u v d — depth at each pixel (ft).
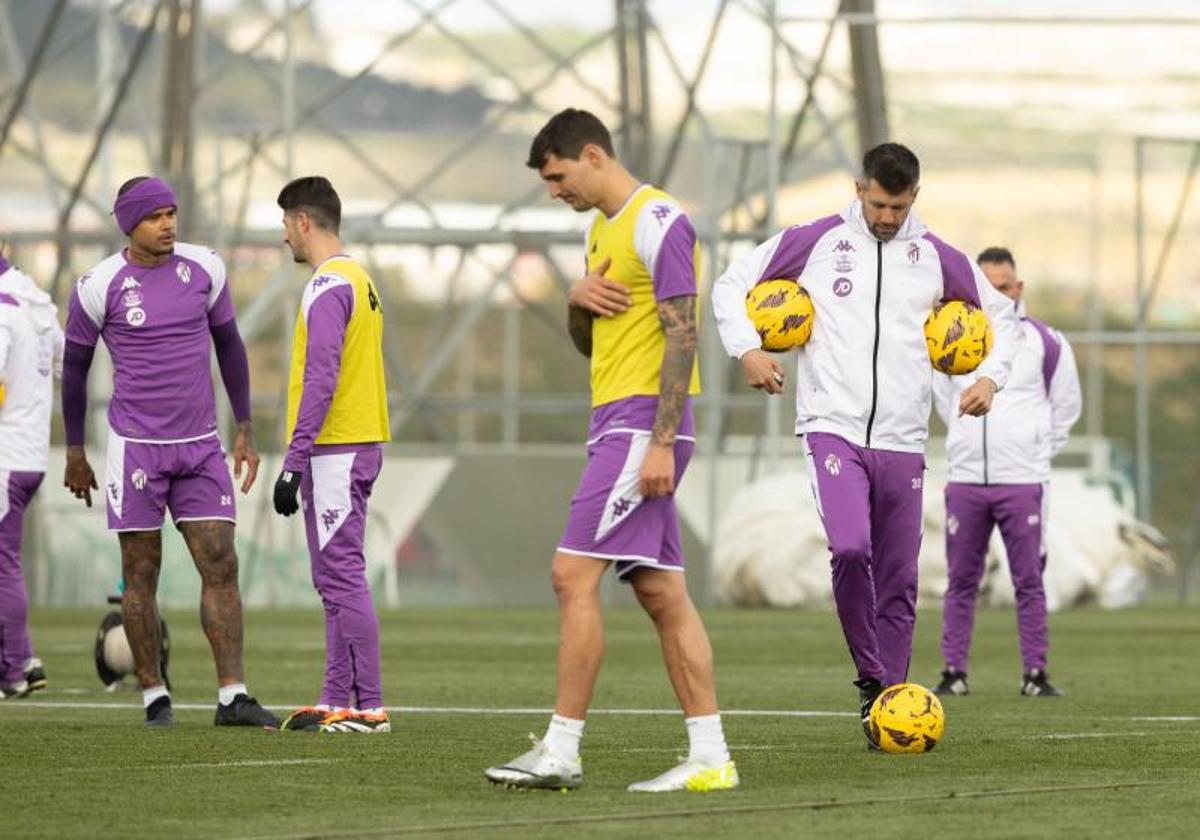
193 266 92.79
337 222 90.63
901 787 69.21
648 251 66.54
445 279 326.03
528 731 89.20
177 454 91.76
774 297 83.92
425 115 323.16
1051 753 80.48
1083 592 262.06
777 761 77.41
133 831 58.95
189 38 282.15
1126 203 344.69
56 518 267.80
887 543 84.58
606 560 67.67
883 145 83.30
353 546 89.15
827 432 83.51
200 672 131.54
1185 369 451.94
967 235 328.49
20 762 76.28
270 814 62.44
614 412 67.31
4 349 109.09
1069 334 283.59
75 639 176.76
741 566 256.93
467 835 58.18
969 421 116.78
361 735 87.04
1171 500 434.71
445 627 204.54
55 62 294.87
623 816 61.77
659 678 126.82
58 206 292.40
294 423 87.76
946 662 117.70
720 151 281.74
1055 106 318.86
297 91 321.11
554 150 67.31
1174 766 76.07
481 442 390.21
